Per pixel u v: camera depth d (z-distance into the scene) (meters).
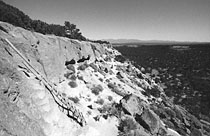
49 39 21.64
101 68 36.22
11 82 8.96
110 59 54.22
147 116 20.53
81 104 17.92
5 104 7.46
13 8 33.75
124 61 66.00
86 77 25.67
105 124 16.39
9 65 9.95
